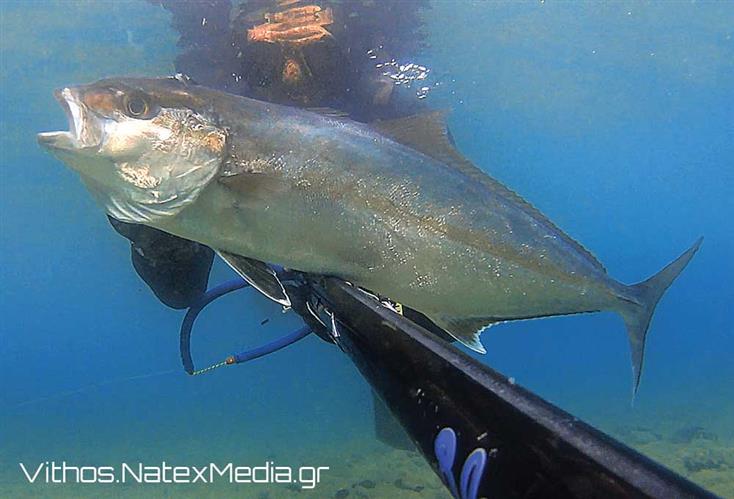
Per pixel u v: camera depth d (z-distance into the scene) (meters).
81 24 3.28
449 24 3.47
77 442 4.96
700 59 5.32
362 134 0.72
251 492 2.73
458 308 0.75
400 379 0.40
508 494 0.30
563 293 0.76
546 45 4.38
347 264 0.70
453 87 4.50
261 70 1.89
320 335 0.74
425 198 0.71
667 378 8.05
